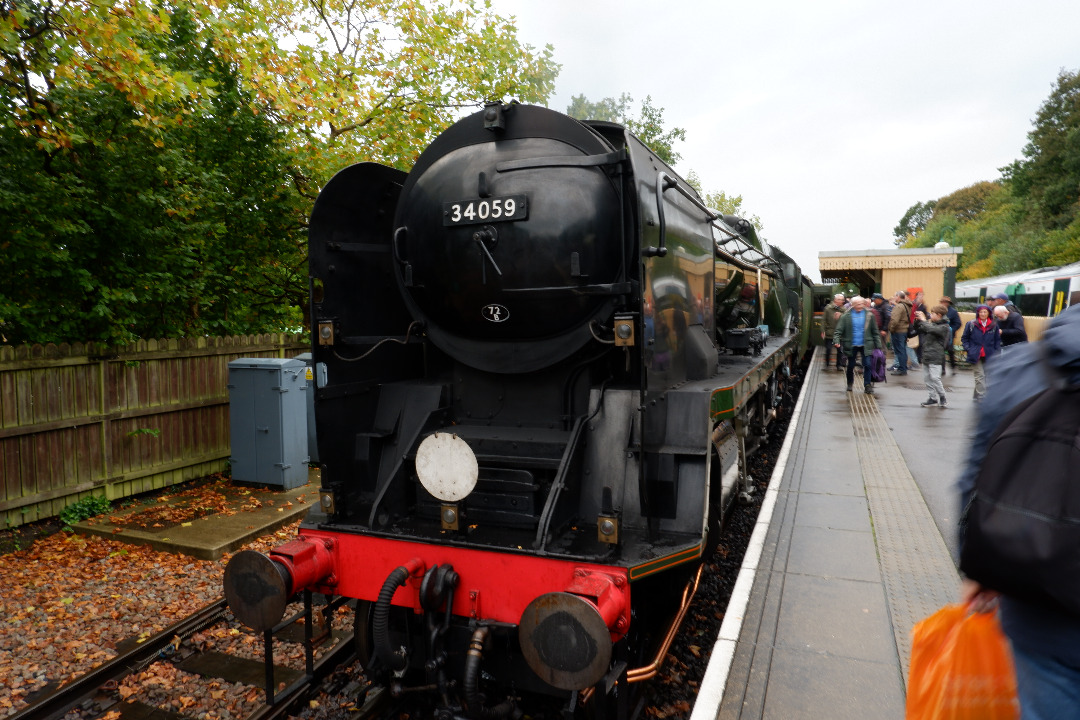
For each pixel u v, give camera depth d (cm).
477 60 1052
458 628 319
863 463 694
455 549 310
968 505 170
